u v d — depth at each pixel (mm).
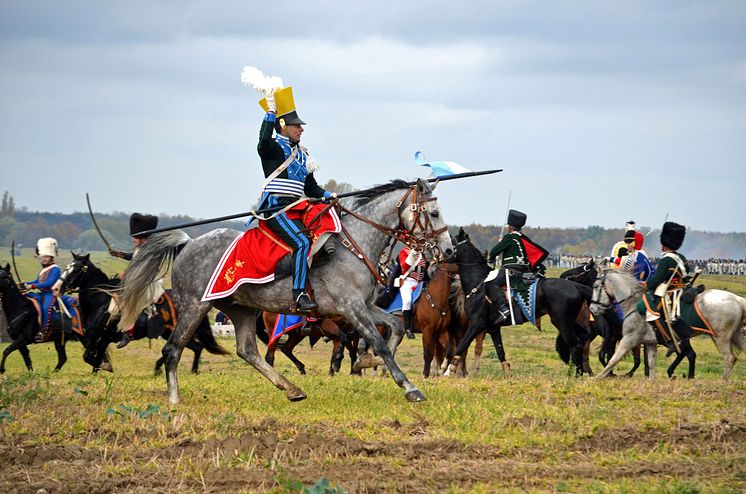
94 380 17172
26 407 12234
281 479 9102
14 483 8898
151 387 15711
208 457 10039
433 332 21266
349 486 8914
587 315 20672
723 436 11172
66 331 22188
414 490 8977
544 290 20078
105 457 9852
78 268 20719
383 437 11031
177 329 13727
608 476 9555
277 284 13211
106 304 20797
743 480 9258
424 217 13469
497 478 9430
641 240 22016
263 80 13102
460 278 21078
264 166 13219
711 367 29094
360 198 13766
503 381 16406
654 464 9875
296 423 11680
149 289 15578
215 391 15352
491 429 11430
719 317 17969
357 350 23438
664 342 18625
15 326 21922
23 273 78312
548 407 12953
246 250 13242
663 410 12836
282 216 13031
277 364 29562
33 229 184000
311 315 13359
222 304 14023
